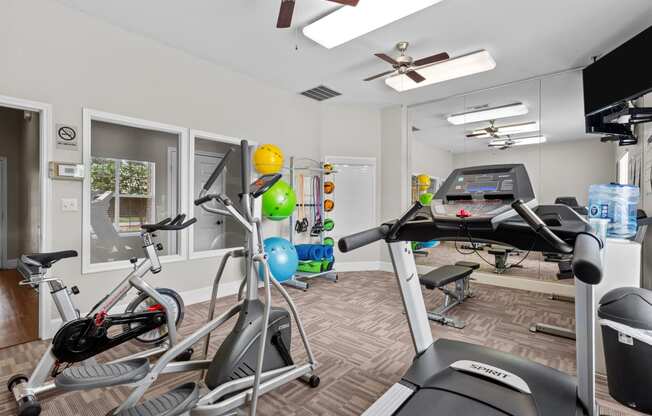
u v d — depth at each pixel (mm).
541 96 4508
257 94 4652
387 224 1681
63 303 2055
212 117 4129
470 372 1480
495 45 3576
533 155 4598
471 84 4699
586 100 3467
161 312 2281
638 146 3271
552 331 2920
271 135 4844
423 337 1840
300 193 5305
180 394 1562
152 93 3584
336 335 2912
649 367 1631
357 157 5824
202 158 5016
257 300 1978
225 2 2951
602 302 1839
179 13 3123
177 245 3873
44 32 2885
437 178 5465
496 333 2961
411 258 1877
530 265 4504
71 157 3020
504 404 1234
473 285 4789
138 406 1471
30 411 1718
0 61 2678
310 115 5441
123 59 3369
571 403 1282
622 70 2939
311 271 4730
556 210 1344
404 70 3557
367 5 2828
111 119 3279
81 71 3094
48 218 2889
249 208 1892
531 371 1511
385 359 2461
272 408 1864
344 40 3342
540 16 3037
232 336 1843
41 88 2865
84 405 1880
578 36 3375
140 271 2203
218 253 4141
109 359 2469
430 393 1346
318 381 2096
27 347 2637
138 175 4484
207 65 4078
